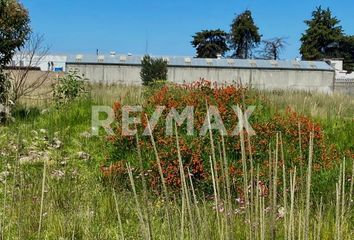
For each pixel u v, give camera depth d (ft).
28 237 14.23
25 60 64.28
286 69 166.09
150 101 27.86
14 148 29.27
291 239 6.09
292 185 6.09
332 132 37.09
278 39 188.55
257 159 24.16
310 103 51.19
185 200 6.69
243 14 250.16
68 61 162.81
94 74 161.79
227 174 5.73
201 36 258.98
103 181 24.09
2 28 45.34
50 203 17.20
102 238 15.67
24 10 46.57
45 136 34.68
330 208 15.38
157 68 144.66
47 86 68.80
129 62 162.30
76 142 33.76
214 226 8.30
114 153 26.71
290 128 25.82
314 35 256.11
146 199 5.61
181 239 6.34
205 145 24.52
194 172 23.63
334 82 168.55
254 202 6.61
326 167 24.53
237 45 254.06
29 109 44.29
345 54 258.78
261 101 32.60
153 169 23.85
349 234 11.75
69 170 26.73
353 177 6.58
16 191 17.66
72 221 16.28
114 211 18.45
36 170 24.79
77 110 41.34
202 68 164.04
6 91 44.04
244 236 11.52
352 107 56.03
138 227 16.06
